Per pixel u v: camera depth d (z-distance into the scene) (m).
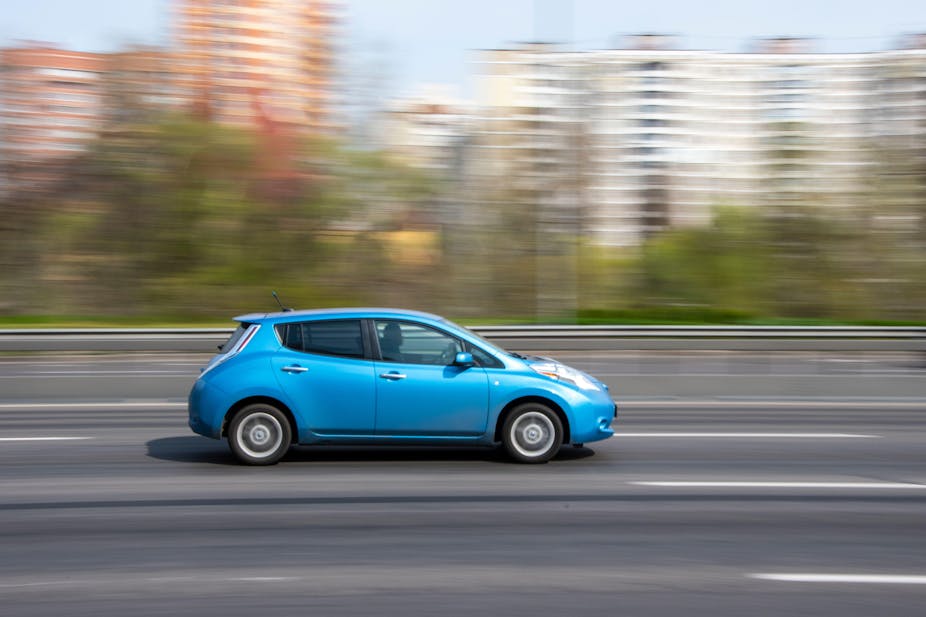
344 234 39.78
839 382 15.12
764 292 41.38
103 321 38.28
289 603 4.91
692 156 68.12
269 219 39.38
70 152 39.41
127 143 39.12
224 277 39.06
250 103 40.19
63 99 39.12
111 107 39.53
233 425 8.52
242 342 8.62
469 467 8.52
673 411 12.93
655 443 9.98
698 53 69.94
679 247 41.91
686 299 40.84
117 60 39.31
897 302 40.91
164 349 16.88
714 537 6.18
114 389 14.34
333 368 8.48
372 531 6.30
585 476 8.14
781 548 5.93
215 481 7.91
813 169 42.31
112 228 39.16
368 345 8.59
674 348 18.44
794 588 5.15
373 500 7.20
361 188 39.56
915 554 5.82
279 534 6.24
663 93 67.50
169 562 5.62
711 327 25.02
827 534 6.27
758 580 5.29
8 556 5.75
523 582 5.24
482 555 5.75
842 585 5.21
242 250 39.25
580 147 37.41
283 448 8.55
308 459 8.91
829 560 5.68
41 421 11.67
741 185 43.19
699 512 6.85
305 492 7.48
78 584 5.22
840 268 41.34
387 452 9.30
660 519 6.64
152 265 39.12
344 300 39.25
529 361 8.83
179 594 5.05
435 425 8.52
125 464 8.70
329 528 6.38
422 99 39.69
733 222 42.06
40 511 6.88
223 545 5.98
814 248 41.50
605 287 40.59
